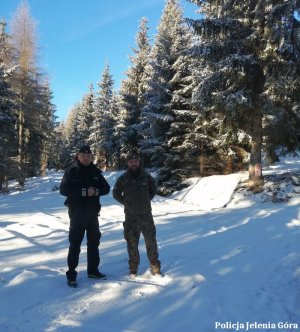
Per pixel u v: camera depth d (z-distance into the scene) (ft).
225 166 70.90
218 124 62.13
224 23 49.88
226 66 48.85
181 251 24.71
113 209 46.50
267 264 21.95
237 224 34.76
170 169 70.08
